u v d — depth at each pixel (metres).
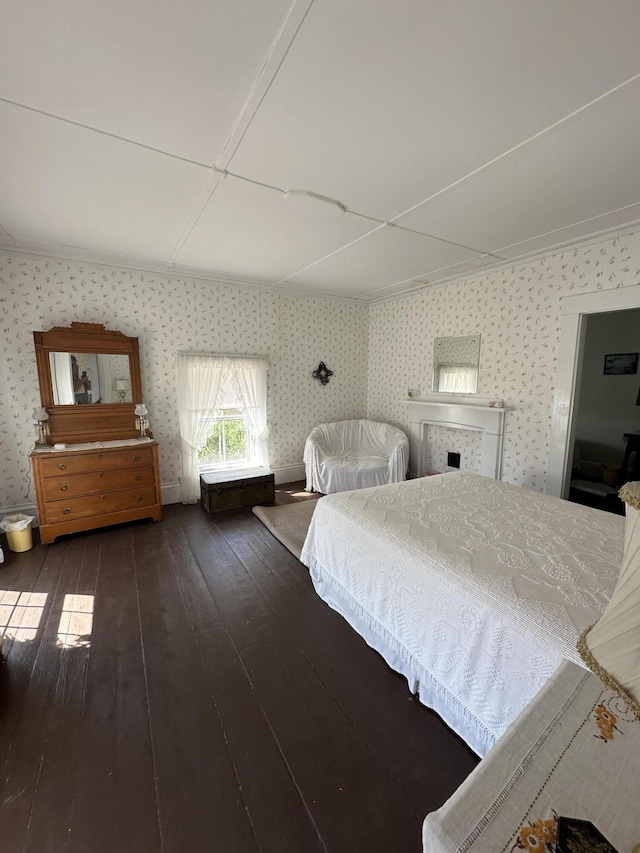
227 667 1.85
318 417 5.11
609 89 1.36
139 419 3.74
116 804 1.25
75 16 1.09
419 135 1.64
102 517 3.33
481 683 1.36
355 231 2.71
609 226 2.63
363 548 2.02
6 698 1.66
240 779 1.33
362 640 2.04
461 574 1.52
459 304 4.03
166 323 3.88
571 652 1.09
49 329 3.36
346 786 1.31
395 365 4.96
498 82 1.33
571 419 3.15
